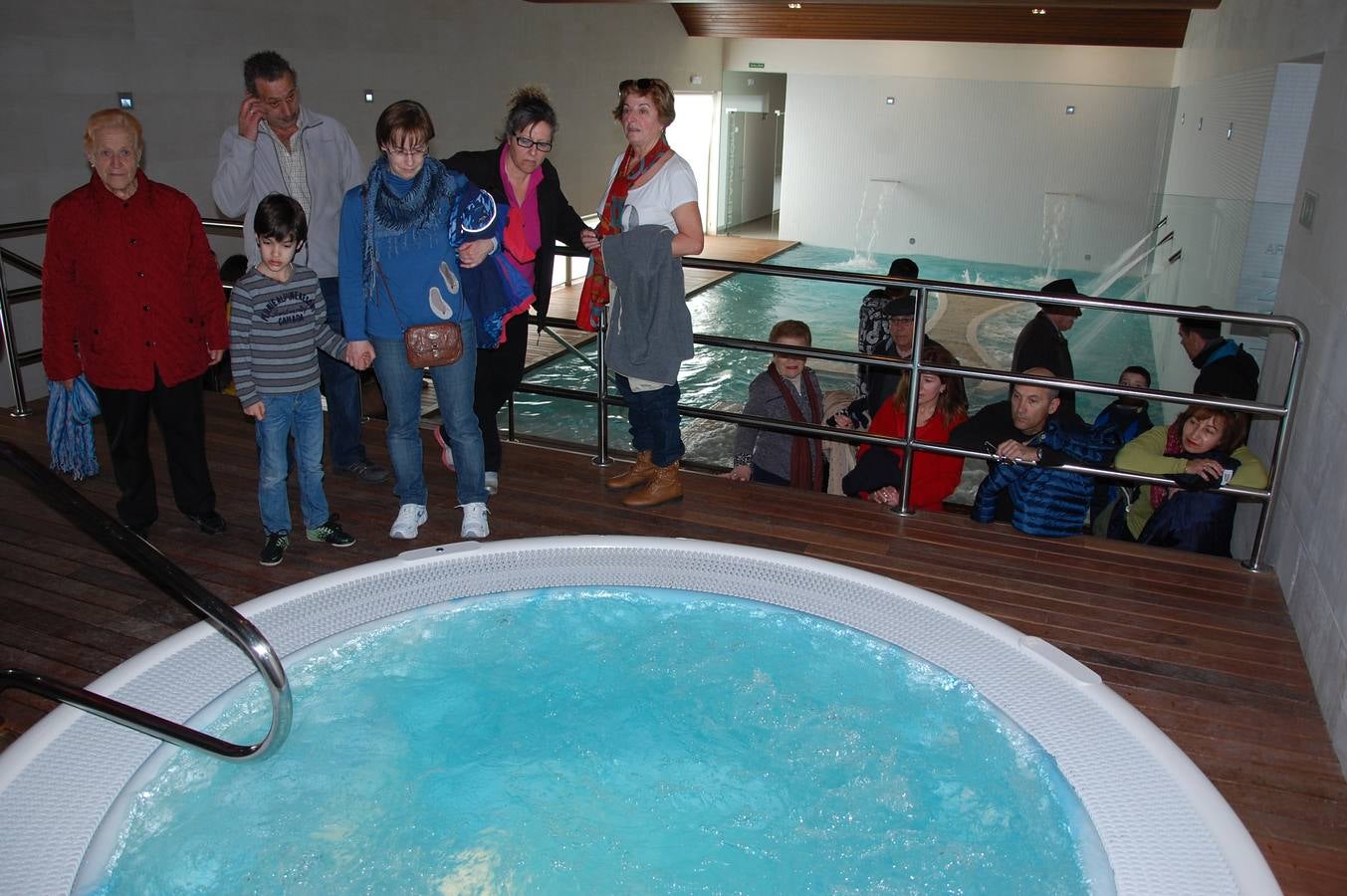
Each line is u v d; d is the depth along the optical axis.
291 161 3.57
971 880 2.08
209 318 3.30
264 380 3.10
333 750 2.47
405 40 8.62
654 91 3.21
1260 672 2.81
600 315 3.90
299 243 3.06
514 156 3.26
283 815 2.27
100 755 2.26
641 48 13.05
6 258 4.55
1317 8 4.43
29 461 2.00
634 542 3.23
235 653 2.64
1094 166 12.78
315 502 3.37
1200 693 2.70
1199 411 3.69
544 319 3.68
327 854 2.17
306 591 2.94
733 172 15.16
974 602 3.16
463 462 3.42
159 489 3.86
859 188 14.10
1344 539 2.70
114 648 2.79
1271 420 3.95
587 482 3.98
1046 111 12.88
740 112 14.92
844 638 2.81
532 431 7.07
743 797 2.36
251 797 2.30
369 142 8.27
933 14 12.62
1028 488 3.62
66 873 1.95
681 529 3.61
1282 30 5.28
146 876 2.02
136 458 3.30
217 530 3.48
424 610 2.91
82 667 2.70
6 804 2.09
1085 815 2.12
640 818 2.31
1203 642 2.96
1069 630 3.00
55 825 2.06
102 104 5.61
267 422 3.16
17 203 5.17
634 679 2.75
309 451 3.31
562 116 11.57
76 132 5.46
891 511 3.78
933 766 2.38
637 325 3.39
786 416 4.28
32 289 4.89
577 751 2.51
